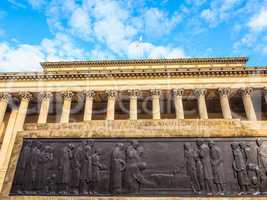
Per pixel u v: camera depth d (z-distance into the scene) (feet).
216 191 41.37
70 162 46.24
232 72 206.69
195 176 42.86
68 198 42.39
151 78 212.84
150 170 44.01
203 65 242.99
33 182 44.57
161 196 41.42
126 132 48.93
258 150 44.42
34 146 48.65
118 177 43.47
